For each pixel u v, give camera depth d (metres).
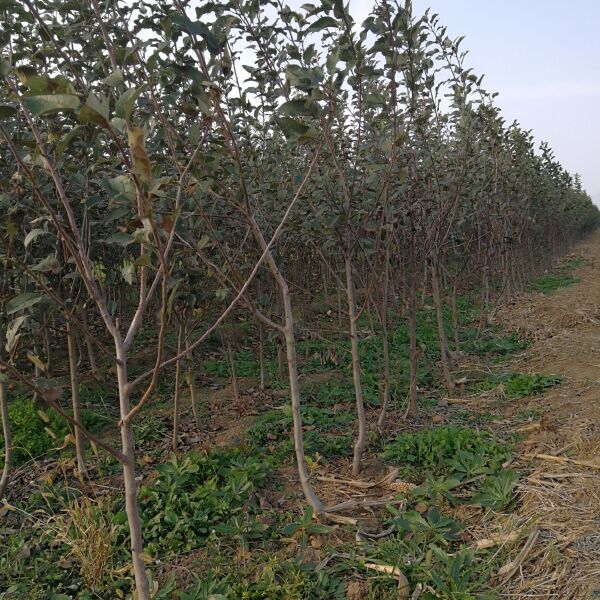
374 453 4.57
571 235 28.16
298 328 4.43
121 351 2.17
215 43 2.49
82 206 4.29
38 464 4.53
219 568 3.09
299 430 3.58
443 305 10.64
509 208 9.80
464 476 3.99
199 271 4.11
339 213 4.04
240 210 3.24
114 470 4.43
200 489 3.79
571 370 6.31
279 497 3.90
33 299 2.15
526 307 10.43
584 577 2.72
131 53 2.67
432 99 5.90
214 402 6.03
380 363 7.16
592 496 3.40
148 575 3.00
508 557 3.02
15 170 3.94
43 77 1.61
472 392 6.14
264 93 5.03
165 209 3.90
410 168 5.31
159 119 2.85
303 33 3.51
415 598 2.78
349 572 3.03
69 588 3.05
